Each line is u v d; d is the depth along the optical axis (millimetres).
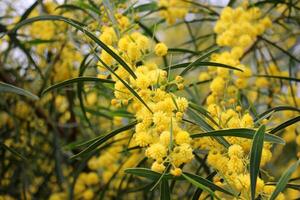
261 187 421
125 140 773
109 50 452
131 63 488
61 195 872
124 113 655
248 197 417
